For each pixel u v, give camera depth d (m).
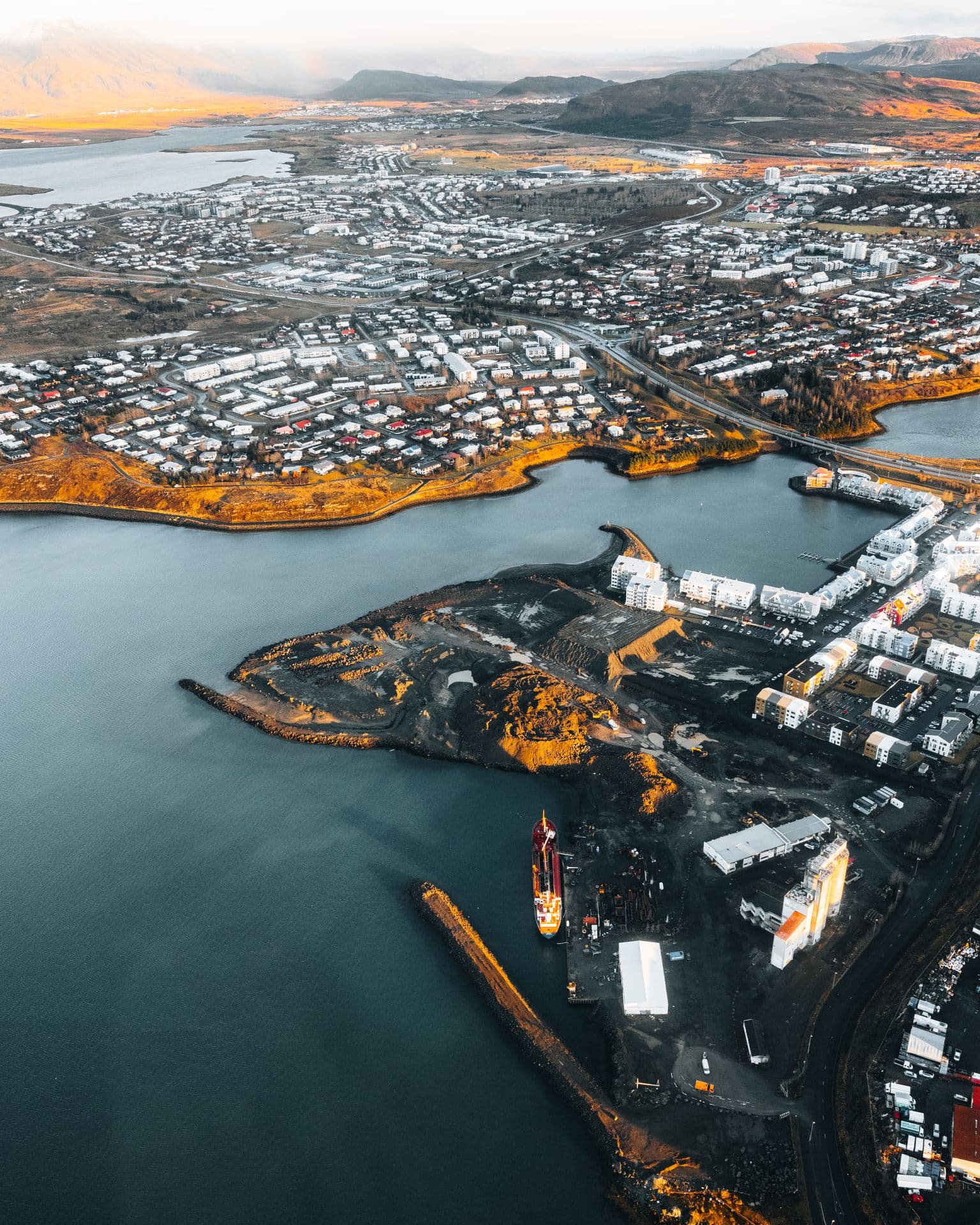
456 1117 181.38
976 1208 157.75
